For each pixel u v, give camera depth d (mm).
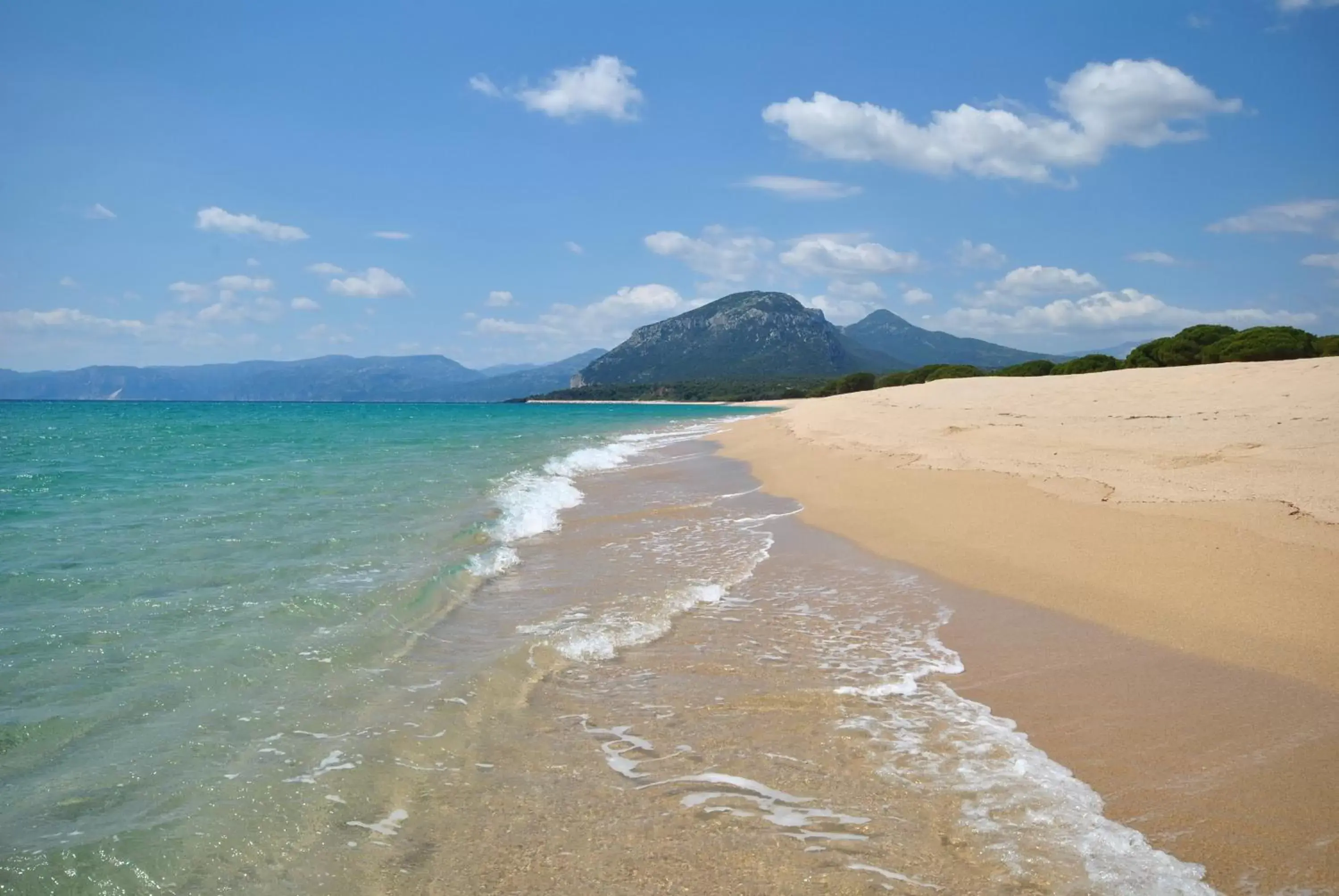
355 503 14000
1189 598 7215
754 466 21141
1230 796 4090
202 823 3891
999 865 3598
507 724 5219
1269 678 5578
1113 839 3768
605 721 5289
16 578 8250
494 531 11727
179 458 22875
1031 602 7746
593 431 45312
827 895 3406
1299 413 16656
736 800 4238
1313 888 3348
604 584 9016
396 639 6820
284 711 5254
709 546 11117
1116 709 5250
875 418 30562
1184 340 40656
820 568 9680
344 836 3855
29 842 3648
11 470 19156
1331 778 4223
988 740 4902
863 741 4934
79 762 4449
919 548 10258
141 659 6031
